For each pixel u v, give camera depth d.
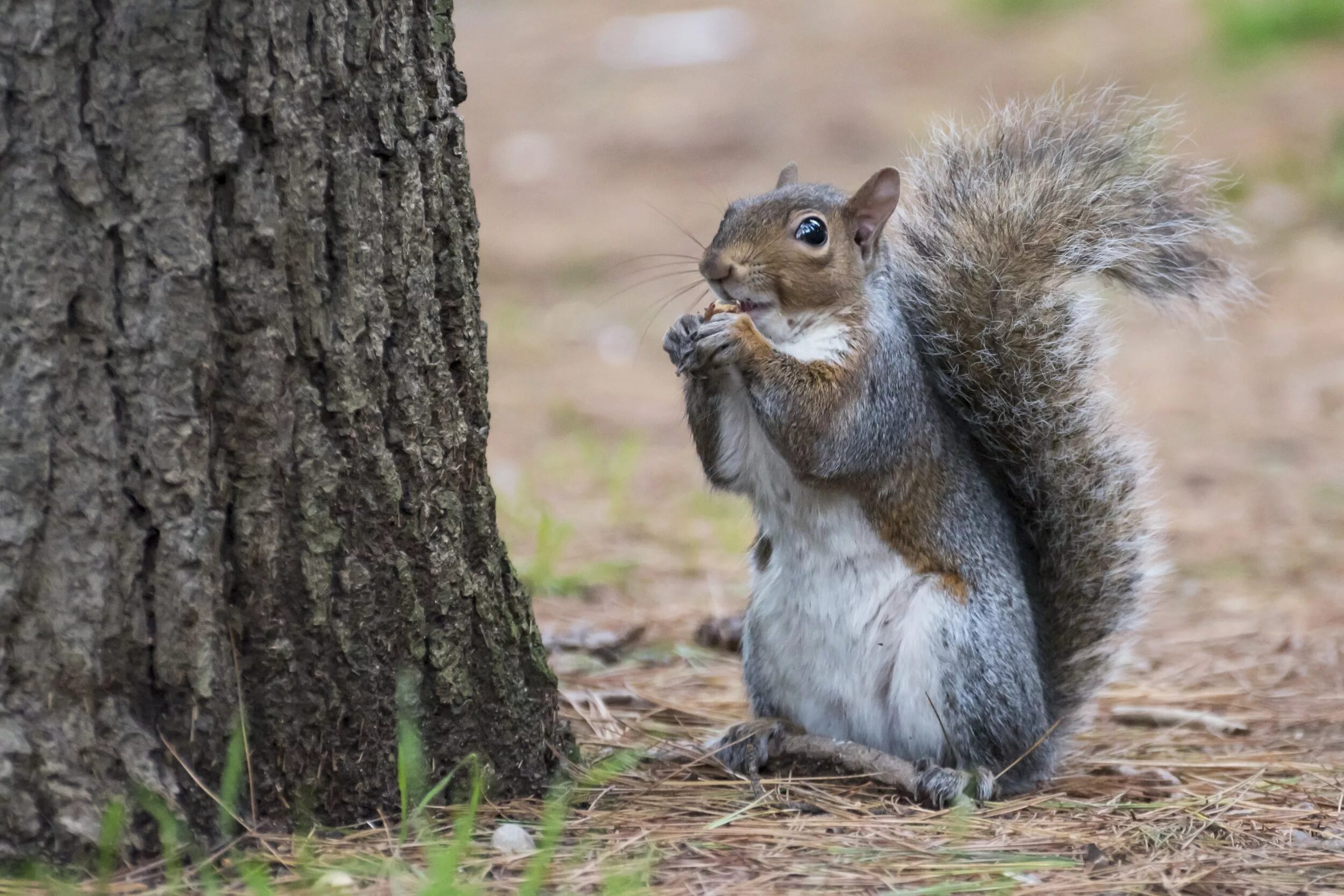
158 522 5.47
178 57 5.29
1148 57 31.14
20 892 5.11
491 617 6.47
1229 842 6.30
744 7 41.81
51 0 5.14
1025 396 8.05
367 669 5.99
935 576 7.36
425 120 6.04
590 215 28.39
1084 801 7.02
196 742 5.62
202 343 5.43
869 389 7.45
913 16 37.22
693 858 5.88
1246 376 18.72
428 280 6.06
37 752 5.32
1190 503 14.47
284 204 5.53
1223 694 9.45
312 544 5.77
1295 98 27.52
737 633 10.41
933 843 6.18
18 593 5.31
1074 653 8.21
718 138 31.27
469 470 6.38
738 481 7.80
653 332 22.86
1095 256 8.13
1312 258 22.64
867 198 7.80
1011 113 8.70
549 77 38.00
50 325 5.26
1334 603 11.45
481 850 5.82
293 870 5.50
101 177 5.27
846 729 7.52
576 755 7.10
